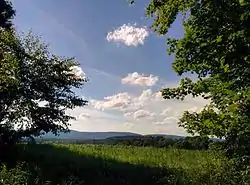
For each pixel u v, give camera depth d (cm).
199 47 749
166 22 848
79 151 2891
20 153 2464
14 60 2445
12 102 2488
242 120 826
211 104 918
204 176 1900
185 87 968
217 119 868
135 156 2775
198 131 921
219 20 704
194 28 739
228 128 872
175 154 2878
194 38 741
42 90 2550
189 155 2812
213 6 705
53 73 2591
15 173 1770
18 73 2470
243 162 1066
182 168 2209
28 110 2503
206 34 728
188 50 768
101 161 2425
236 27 688
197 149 3156
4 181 1564
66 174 2120
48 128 2577
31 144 2905
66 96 2644
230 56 702
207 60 759
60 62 2628
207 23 723
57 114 2586
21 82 2488
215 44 711
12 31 2625
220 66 746
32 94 2520
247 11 668
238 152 976
